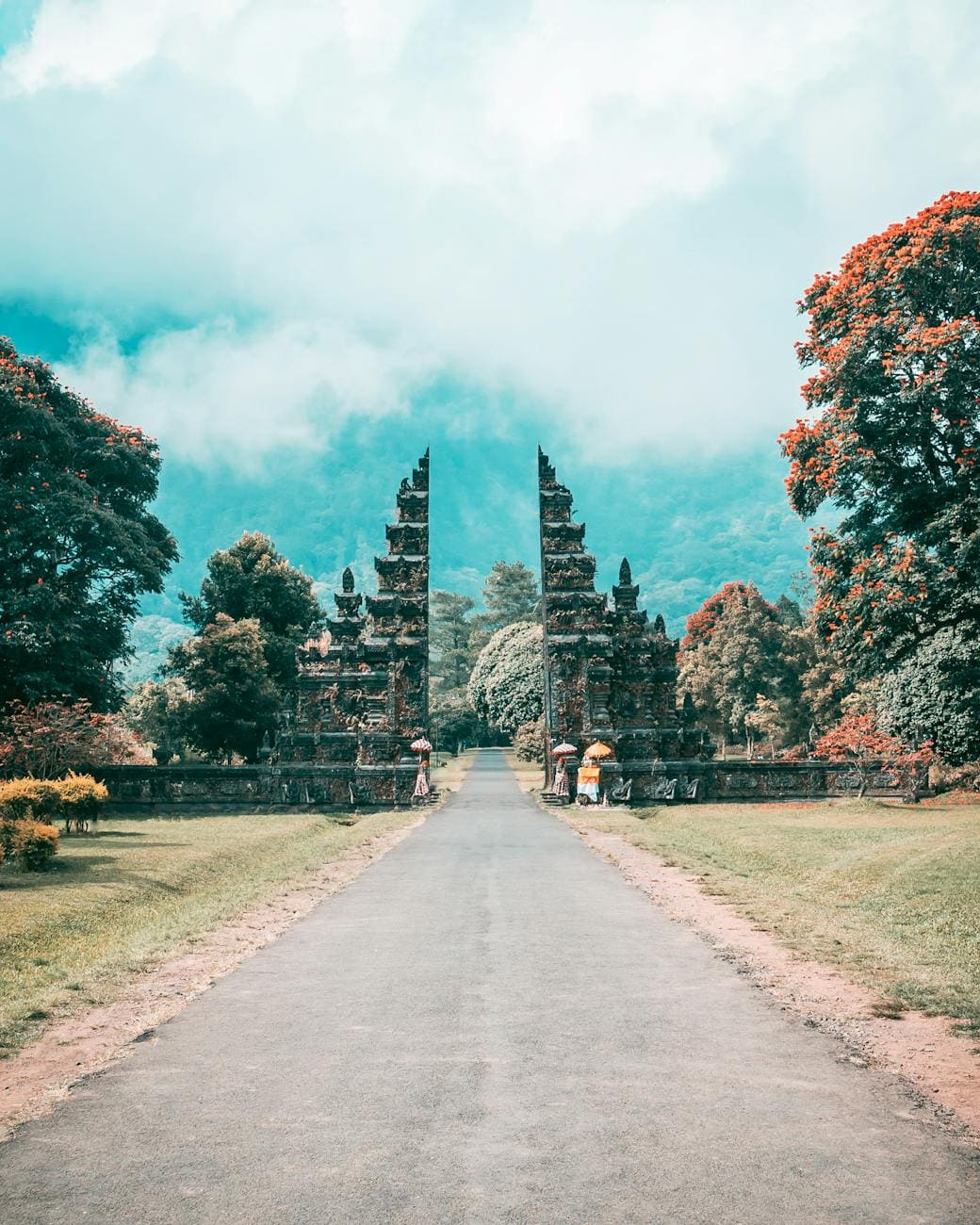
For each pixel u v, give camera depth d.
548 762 53.16
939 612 35.69
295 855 27.08
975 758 46.41
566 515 56.47
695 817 39.19
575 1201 6.32
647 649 54.00
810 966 12.80
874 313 36.25
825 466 37.12
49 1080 8.80
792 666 82.56
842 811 40.91
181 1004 11.19
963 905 16.19
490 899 18.53
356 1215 6.18
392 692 52.03
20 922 15.71
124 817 45.25
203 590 73.75
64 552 49.62
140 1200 6.41
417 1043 9.59
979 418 33.72
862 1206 6.24
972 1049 9.31
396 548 55.78
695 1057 9.09
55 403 51.75
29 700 45.78
